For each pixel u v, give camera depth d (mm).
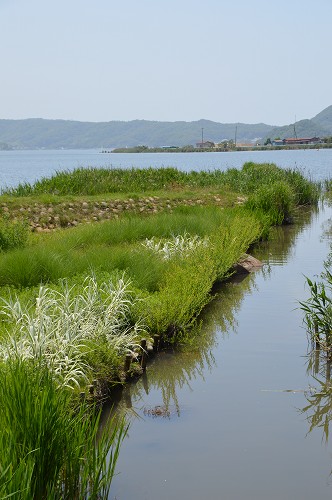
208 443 7586
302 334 11617
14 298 11305
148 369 10117
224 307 13562
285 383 9391
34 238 18141
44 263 13094
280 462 7133
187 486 6648
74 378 8391
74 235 17359
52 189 28703
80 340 9227
